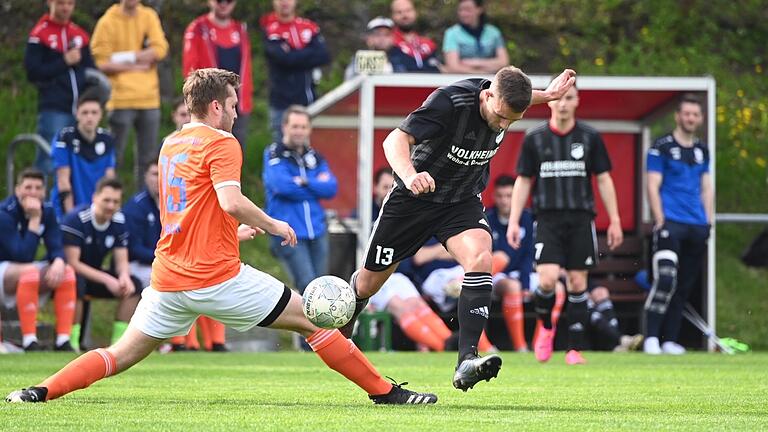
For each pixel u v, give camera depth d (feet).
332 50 254.47
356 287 85.61
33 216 144.66
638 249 182.80
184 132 70.64
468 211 81.10
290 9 185.78
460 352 73.97
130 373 109.91
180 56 248.32
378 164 190.70
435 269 167.63
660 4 272.92
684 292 168.25
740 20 276.62
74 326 151.53
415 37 191.31
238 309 70.18
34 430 57.88
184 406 72.33
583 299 133.49
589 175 131.95
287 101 185.78
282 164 162.50
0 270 144.87
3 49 242.99
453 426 61.05
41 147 172.76
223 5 179.32
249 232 73.15
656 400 83.15
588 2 273.13
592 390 93.09
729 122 246.68
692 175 165.17
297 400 79.20
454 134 78.13
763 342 187.21
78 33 174.40
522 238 168.35
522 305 168.76
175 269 69.92
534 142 131.64
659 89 177.78
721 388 96.07
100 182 150.51
